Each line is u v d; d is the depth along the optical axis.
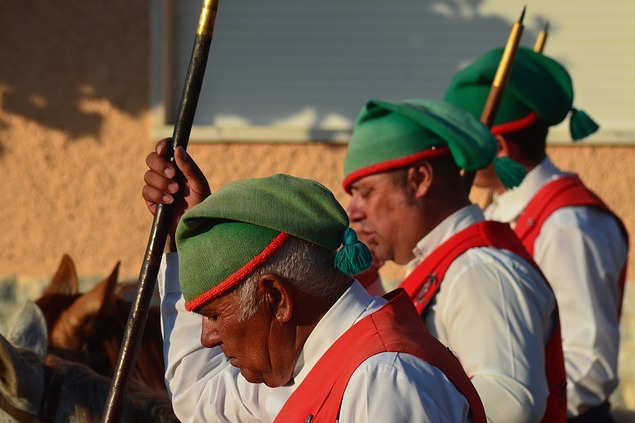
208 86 18.27
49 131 18.56
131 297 8.45
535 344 7.70
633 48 17.73
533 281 7.97
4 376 7.06
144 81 18.31
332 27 18.09
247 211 5.75
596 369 9.86
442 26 17.95
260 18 18.16
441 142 8.29
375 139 8.33
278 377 6.02
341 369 5.79
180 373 7.28
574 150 17.70
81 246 18.66
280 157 18.16
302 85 18.16
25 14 18.44
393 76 18.03
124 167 18.48
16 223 18.72
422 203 8.27
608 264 10.09
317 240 5.80
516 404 7.43
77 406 7.18
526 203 10.48
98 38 18.34
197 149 18.22
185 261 5.91
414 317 6.17
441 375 5.77
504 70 9.45
